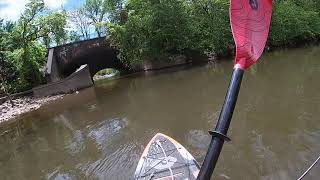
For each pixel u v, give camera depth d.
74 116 24.73
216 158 2.60
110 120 21.44
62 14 42.78
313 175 10.47
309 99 18.31
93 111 25.16
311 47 45.72
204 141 14.69
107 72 69.06
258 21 2.82
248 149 13.00
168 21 44.50
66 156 16.56
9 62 40.69
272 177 10.80
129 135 17.42
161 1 45.56
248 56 2.74
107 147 16.33
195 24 46.50
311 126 14.36
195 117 18.66
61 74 43.75
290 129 14.36
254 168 11.56
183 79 32.97
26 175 15.39
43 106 30.92
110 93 32.12
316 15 53.38
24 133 22.94
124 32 44.69
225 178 11.23
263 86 23.11
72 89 37.25
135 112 22.20
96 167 14.27
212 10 47.34
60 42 52.97
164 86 30.78
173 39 44.72
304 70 27.62
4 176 15.71
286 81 24.00
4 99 35.25
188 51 46.03
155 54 44.84
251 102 19.25
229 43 47.03
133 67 47.56
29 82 40.53
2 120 28.33
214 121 17.44
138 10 47.28
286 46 50.12
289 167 11.22
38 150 18.53
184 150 11.57
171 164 10.81
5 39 40.88
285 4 51.81
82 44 45.34
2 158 18.42
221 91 24.58
